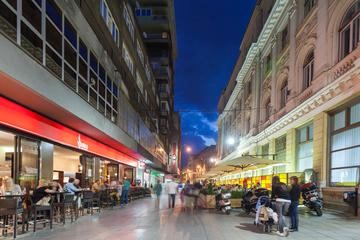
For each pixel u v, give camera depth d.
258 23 28.92
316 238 6.11
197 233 6.62
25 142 8.27
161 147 47.53
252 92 27.94
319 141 12.66
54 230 7.08
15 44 6.00
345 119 11.20
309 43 14.59
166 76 52.66
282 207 6.74
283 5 19.38
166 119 49.12
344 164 11.09
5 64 5.62
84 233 6.64
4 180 8.77
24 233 6.66
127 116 19.38
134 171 25.70
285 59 18.86
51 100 7.69
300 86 15.99
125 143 18.14
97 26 12.94
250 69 29.41
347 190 10.01
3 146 10.93
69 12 9.65
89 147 13.55
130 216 9.98
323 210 11.15
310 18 14.64
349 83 10.38
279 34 20.53
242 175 29.91
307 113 14.12
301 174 13.22
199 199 7.80
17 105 7.59
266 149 22.81
